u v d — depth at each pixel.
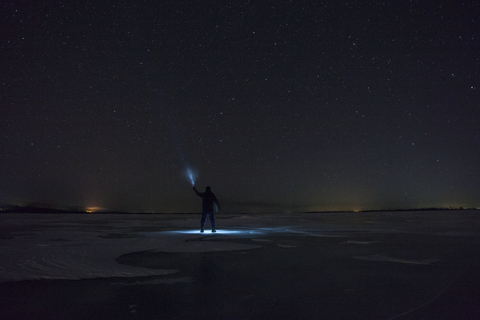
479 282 4.75
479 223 18.58
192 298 3.94
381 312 3.43
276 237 11.05
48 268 5.70
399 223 18.86
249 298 3.94
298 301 3.82
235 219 24.78
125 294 4.11
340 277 5.07
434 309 3.53
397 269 5.68
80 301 3.82
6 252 7.35
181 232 12.99
